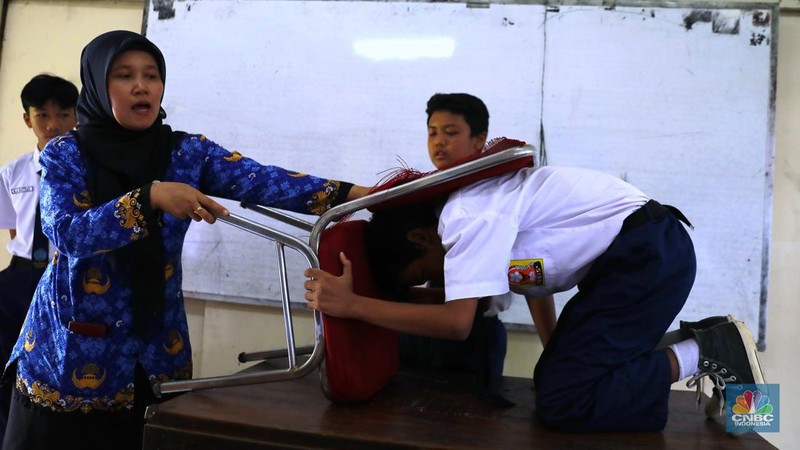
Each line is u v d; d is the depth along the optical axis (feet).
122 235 3.93
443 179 4.09
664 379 4.12
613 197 4.33
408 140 7.14
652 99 6.70
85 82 4.56
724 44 6.59
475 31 6.99
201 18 7.58
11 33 8.21
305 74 7.36
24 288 6.81
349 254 4.50
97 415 4.36
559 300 6.89
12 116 8.19
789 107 6.66
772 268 6.67
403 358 5.94
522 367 6.98
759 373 4.20
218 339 7.60
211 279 7.52
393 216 4.59
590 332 4.16
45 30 8.14
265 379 4.36
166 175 4.69
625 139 6.73
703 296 6.61
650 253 4.14
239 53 7.50
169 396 4.69
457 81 7.03
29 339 4.46
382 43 7.19
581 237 4.23
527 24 6.89
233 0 7.51
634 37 6.72
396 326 4.09
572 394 4.05
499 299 5.58
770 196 6.51
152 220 3.95
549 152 6.85
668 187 6.66
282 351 5.72
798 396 6.63
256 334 7.51
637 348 4.18
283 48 7.41
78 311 4.30
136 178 4.43
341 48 7.28
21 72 8.18
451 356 5.67
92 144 4.41
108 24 8.02
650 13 6.69
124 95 4.36
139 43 4.49
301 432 3.78
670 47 6.67
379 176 7.18
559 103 6.84
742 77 6.56
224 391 4.63
